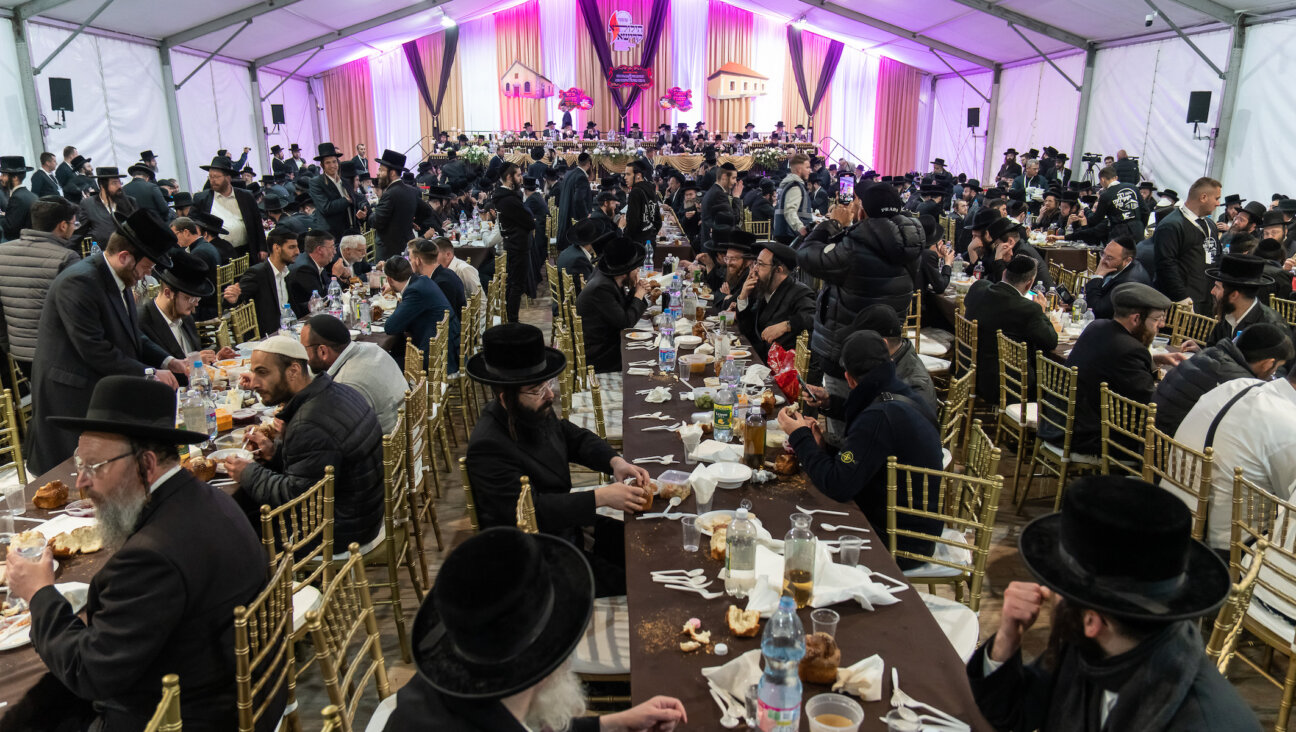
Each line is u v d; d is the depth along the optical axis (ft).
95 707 7.30
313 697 10.98
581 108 79.71
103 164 43.42
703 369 15.38
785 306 18.57
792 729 5.58
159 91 49.29
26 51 36.58
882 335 12.30
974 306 19.01
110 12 41.47
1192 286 21.29
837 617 6.88
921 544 10.36
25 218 29.81
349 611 7.64
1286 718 9.22
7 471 14.05
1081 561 4.81
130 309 13.71
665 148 68.69
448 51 80.07
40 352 12.98
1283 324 16.38
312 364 13.48
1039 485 17.44
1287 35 36.52
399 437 12.15
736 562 7.53
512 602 4.57
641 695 6.30
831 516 9.22
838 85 82.02
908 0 54.03
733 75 80.59
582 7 79.15
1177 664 4.63
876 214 16.78
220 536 7.17
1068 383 14.97
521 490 9.21
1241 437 10.52
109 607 6.67
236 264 25.31
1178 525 4.55
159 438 6.92
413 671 11.60
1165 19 40.75
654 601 7.52
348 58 77.97
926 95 81.97
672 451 11.27
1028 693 5.73
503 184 33.27
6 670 7.01
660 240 36.86
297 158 63.93
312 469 10.59
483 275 34.68
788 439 10.40
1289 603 8.79
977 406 21.06
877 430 9.62
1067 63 55.62
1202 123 42.37
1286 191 37.09
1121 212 33.27
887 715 5.99
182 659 6.99
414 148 83.30
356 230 32.58
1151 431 11.76
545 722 5.09
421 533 14.16
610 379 19.17
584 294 19.56
